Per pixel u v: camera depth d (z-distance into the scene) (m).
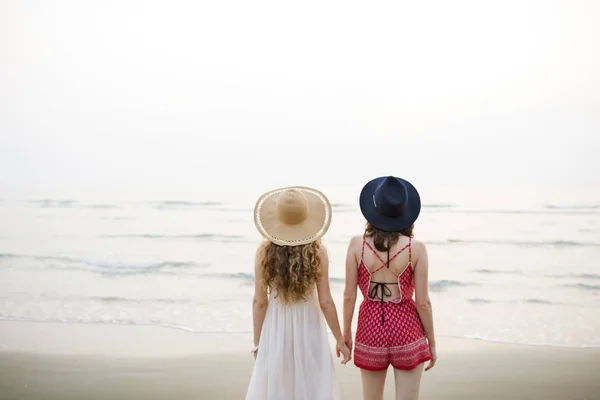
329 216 3.46
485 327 7.57
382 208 3.31
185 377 5.38
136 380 5.29
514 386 5.11
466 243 17.34
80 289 10.71
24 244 18.16
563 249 16.48
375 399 3.44
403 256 3.32
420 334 3.37
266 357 3.40
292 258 3.30
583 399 4.79
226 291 10.52
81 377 5.38
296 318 3.39
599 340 6.79
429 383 5.20
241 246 17.39
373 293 3.37
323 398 3.32
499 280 11.95
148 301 9.46
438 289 10.80
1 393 4.94
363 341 3.37
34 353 6.16
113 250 16.81
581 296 10.07
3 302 9.30
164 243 18.03
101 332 7.16
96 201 28.89
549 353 6.17
